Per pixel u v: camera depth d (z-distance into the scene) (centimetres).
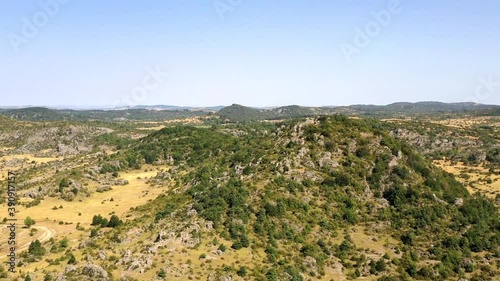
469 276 10200
